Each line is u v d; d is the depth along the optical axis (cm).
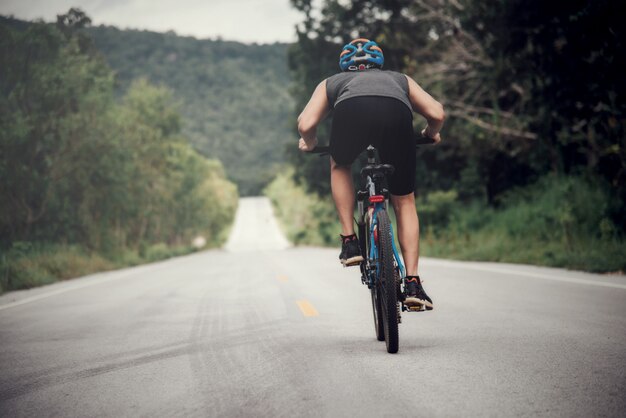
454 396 397
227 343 626
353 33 4412
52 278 2016
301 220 12319
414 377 448
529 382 425
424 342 584
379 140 527
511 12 1986
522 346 546
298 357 535
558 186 2130
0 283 1658
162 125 6388
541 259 1605
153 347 626
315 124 536
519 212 2275
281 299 1019
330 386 433
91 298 1230
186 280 1636
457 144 2803
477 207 2923
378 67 562
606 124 1753
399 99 520
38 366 556
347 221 565
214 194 12031
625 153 1642
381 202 522
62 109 3456
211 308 941
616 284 1013
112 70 4294
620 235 1575
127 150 3869
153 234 7431
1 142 3014
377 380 443
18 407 421
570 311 746
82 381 489
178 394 436
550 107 2020
